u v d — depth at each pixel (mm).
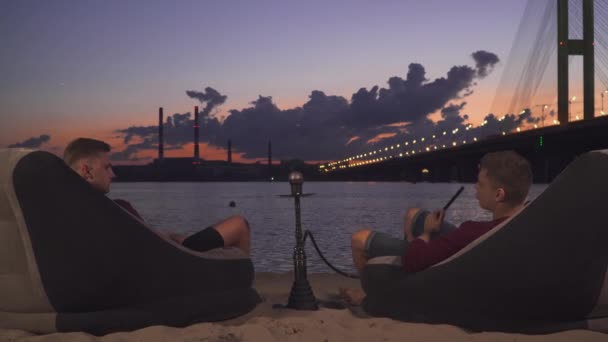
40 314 2174
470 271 2215
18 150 1977
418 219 2865
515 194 2242
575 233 1932
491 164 2277
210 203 40406
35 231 2029
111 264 2160
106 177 2354
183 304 2480
